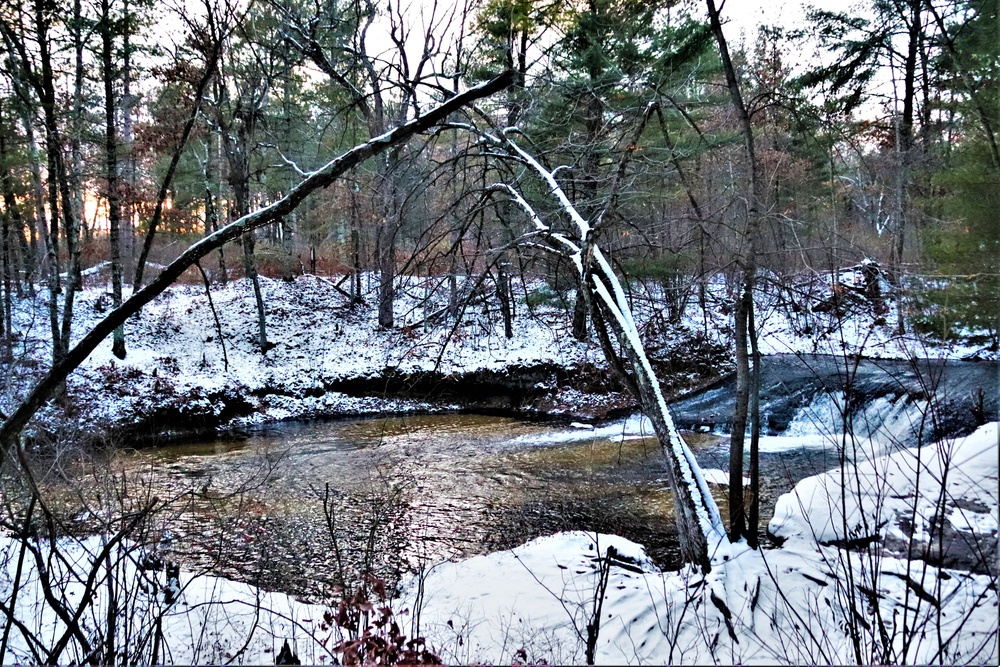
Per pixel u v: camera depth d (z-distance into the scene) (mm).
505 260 8406
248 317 20328
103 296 19969
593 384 16703
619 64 10508
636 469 11188
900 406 10016
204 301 21125
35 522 4398
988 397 9414
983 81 8836
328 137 12578
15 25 12773
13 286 18703
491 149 7609
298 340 19250
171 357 16984
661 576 5922
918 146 16172
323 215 17953
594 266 6758
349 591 5656
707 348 16641
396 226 8047
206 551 6957
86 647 3439
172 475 10641
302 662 4320
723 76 10414
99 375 14516
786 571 5090
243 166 16844
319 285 23172
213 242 3820
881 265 6973
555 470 11250
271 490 9617
